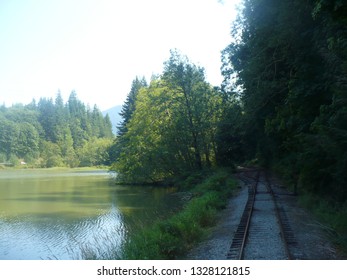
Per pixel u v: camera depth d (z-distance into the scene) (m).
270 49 22.69
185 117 46.88
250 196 24.03
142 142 51.31
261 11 21.45
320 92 18.27
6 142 143.75
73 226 22.92
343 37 13.78
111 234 19.48
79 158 149.38
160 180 52.00
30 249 17.80
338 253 10.58
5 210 29.59
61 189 47.25
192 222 14.57
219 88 33.72
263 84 23.95
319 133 14.43
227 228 14.78
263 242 11.72
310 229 13.73
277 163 37.22
